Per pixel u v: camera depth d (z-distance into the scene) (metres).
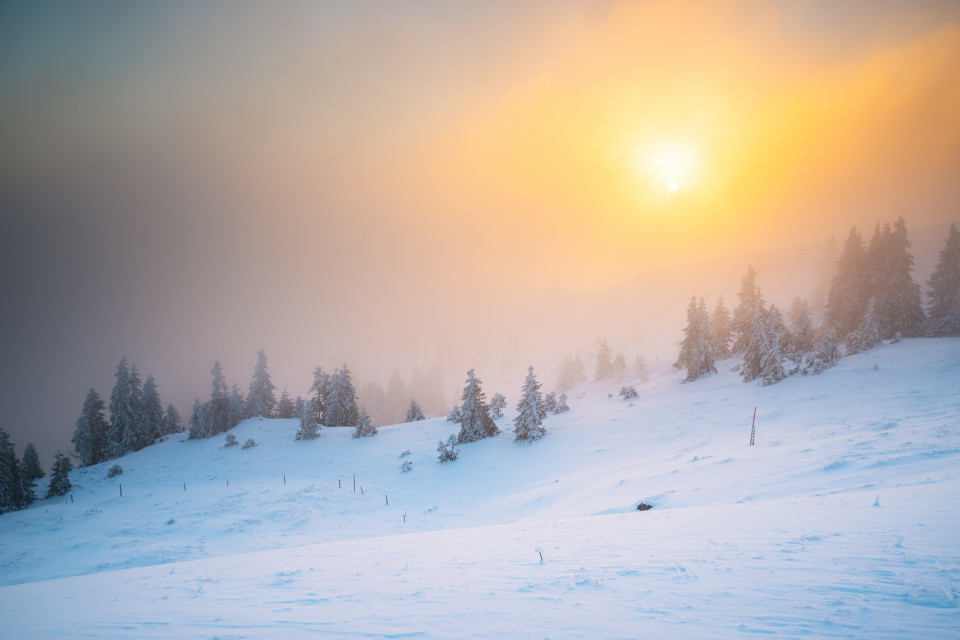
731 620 5.17
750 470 19.55
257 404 70.56
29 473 49.81
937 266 56.06
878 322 53.81
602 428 45.78
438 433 54.81
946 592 5.20
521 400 47.06
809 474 16.34
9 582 23.67
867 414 30.28
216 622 6.64
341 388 68.31
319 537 29.39
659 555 8.19
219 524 31.64
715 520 10.90
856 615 4.97
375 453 50.09
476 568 8.63
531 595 6.66
